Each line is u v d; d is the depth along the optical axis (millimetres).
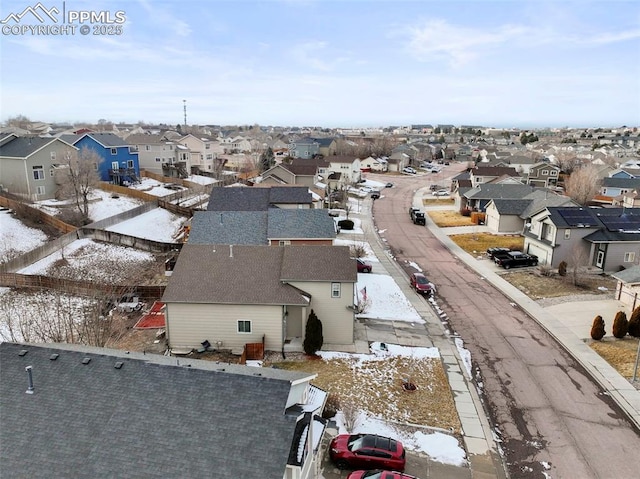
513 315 29828
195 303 23500
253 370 14211
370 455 15477
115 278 33625
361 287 33656
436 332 27141
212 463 9992
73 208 46469
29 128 123938
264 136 175375
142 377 12039
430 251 45125
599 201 74812
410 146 145375
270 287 24234
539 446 17578
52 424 10922
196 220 36719
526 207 52438
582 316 29453
